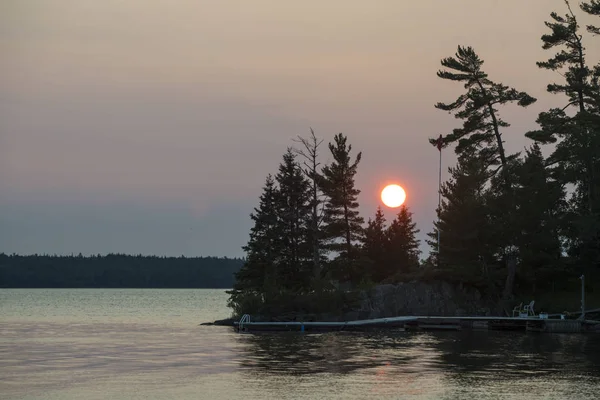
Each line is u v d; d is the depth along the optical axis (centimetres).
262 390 3922
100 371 4650
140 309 16625
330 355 5434
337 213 10969
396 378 4297
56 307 17638
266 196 10788
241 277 10581
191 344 6400
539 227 9262
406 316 8800
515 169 9462
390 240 11106
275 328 8094
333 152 11194
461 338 6944
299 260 10706
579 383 4109
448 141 10325
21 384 4144
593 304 8788
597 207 9212
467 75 10275
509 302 9031
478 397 3706
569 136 9931
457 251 9250
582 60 10325
